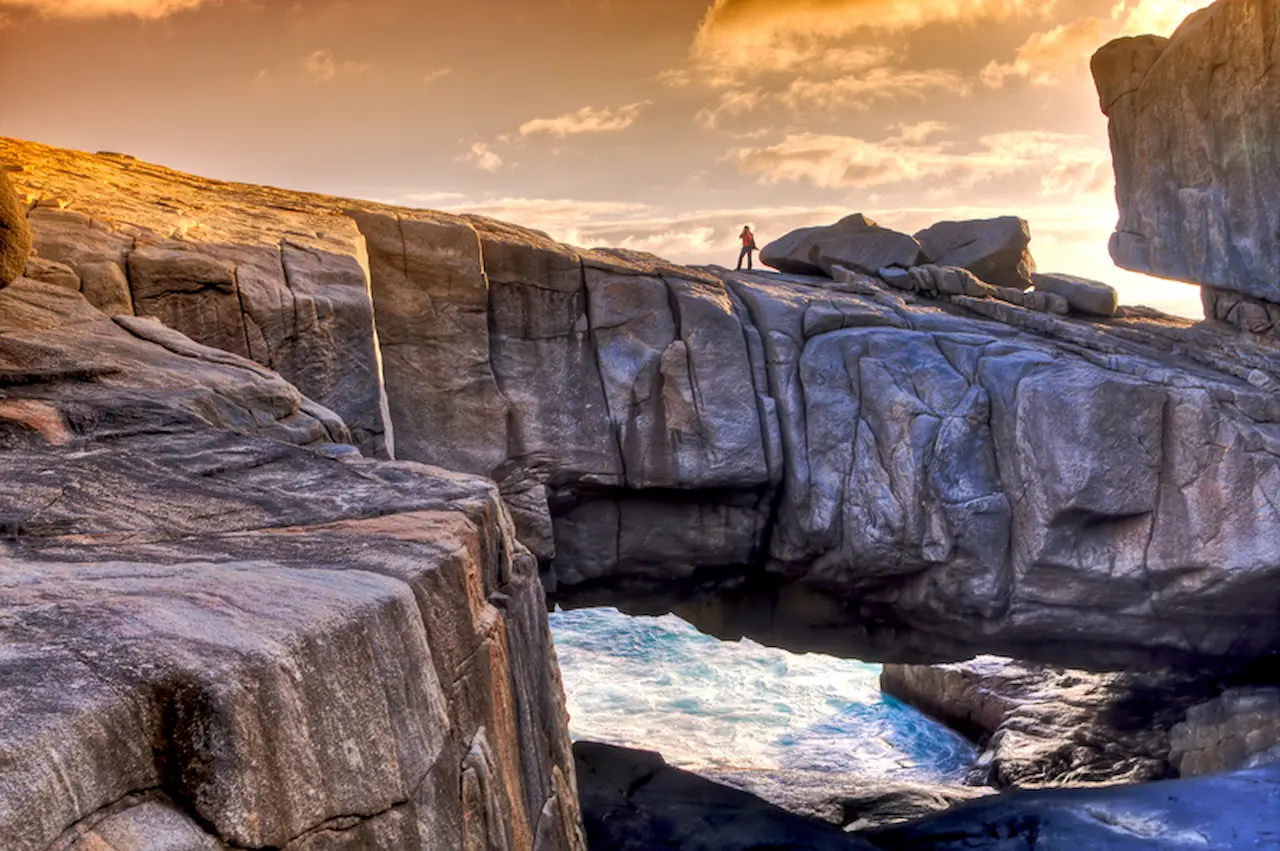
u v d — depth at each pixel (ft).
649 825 45.91
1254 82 58.65
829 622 61.16
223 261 37.47
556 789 20.18
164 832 8.21
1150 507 52.42
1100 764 69.82
